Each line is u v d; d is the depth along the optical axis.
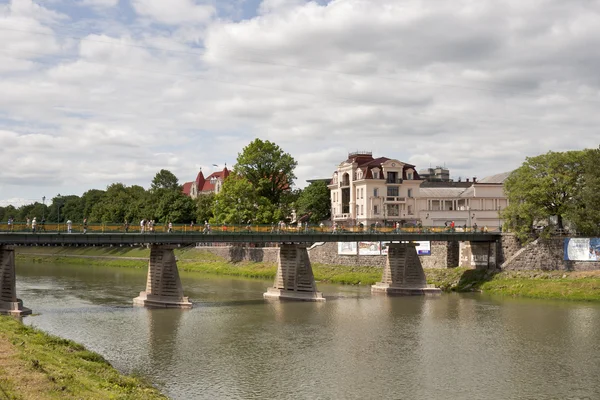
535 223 111.62
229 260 152.38
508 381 48.91
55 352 44.59
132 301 88.31
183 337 63.44
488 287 103.31
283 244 96.31
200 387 46.34
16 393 30.70
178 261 163.75
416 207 155.88
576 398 45.06
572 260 101.44
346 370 51.62
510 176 108.75
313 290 92.38
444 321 73.62
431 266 119.69
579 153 103.44
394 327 69.88
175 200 175.38
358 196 156.25
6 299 73.00
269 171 143.12
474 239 108.44
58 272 140.50
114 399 34.44
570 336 64.94
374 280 117.56
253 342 61.56
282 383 47.78
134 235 80.75
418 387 47.22
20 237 73.06
